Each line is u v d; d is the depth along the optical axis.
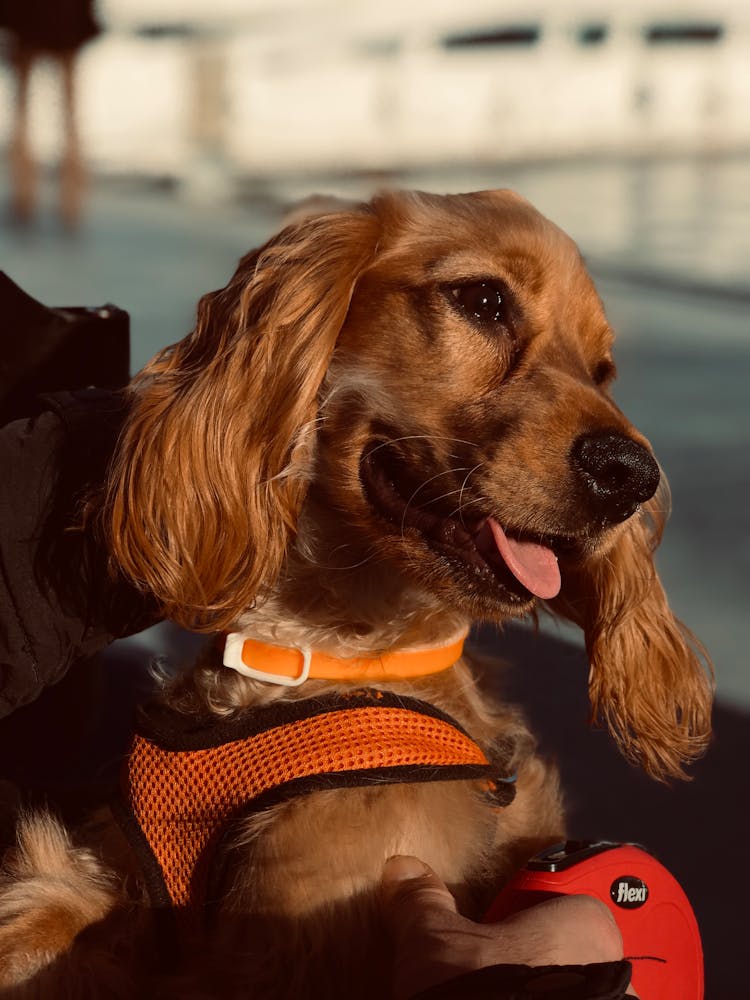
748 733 0.89
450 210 0.64
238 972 0.54
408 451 0.60
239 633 0.60
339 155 5.12
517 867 0.61
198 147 5.23
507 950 0.48
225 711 0.58
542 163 5.09
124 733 0.84
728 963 0.66
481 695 0.64
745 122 6.31
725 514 1.33
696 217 3.64
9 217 3.56
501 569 0.58
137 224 3.59
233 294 0.63
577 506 0.57
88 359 0.72
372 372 0.61
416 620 0.60
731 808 0.80
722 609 1.08
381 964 0.54
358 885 0.54
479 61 5.87
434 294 0.60
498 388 0.60
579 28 6.03
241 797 0.55
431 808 0.56
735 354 2.05
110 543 0.59
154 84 5.50
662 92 6.14
